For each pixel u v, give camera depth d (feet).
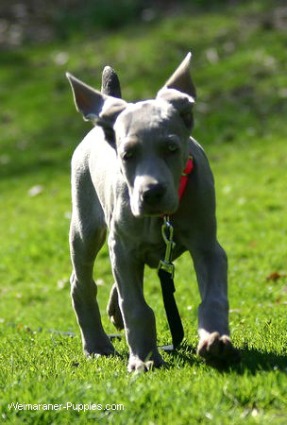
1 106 88.43
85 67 92.53
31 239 60.49
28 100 88.48
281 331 31.63
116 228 27.20
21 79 92.99
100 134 30.22
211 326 25.31
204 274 26.63
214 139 75.61
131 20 102.37
